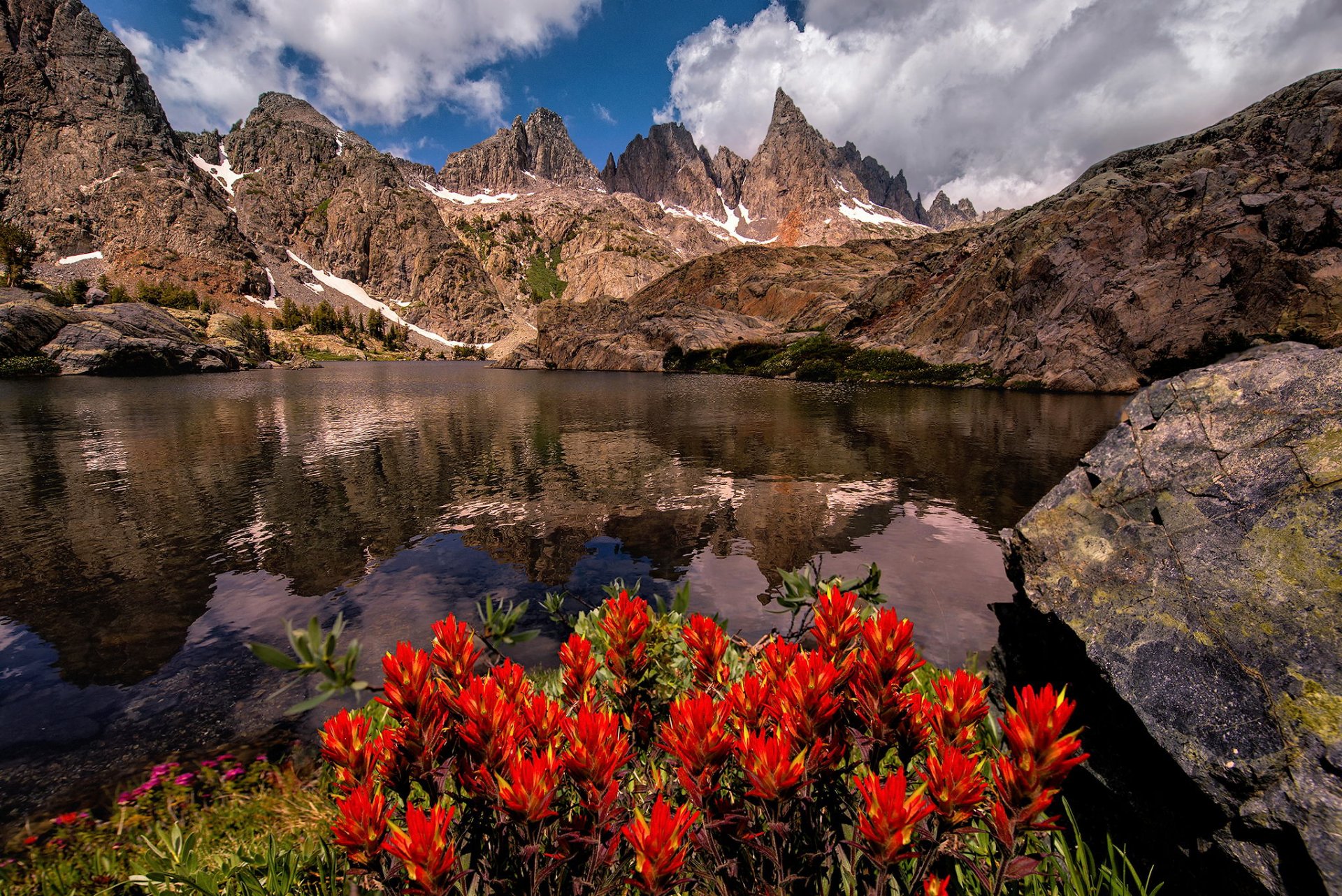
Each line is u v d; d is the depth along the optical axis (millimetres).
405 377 71812
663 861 1029
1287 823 1579
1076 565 2691
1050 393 35969
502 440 19781
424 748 1306
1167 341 33812
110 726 4461
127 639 6012
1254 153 36094
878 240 112688
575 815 1320
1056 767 1031
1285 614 1983
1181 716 1919
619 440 19625
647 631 2049
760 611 6262
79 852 3016
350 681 1215
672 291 119250
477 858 1384
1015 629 3176
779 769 1123
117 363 65250
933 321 48844
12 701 4863
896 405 29922
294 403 35000
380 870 1174
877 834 1067
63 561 8406
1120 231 38375
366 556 8422
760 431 21062
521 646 5445
